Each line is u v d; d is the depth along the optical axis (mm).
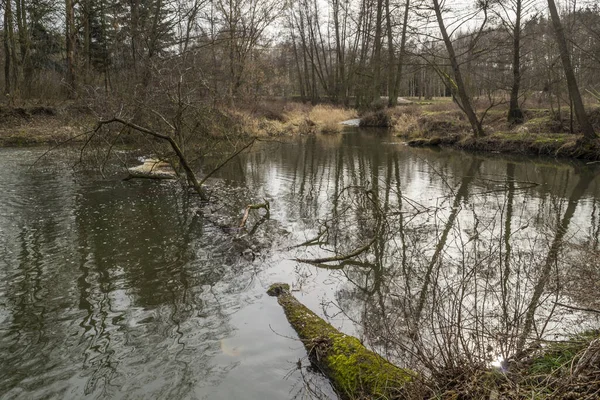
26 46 25344
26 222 8508
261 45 27922
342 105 39281
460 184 12281
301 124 27969
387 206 9656
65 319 4969
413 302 5145
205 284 5898
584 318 4445
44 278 6047
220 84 19812
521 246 7059
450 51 19500
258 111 27719
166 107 12375
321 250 7258
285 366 4098
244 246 7305
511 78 22734
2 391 3783
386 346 4156
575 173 13727
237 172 14414
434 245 7359
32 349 4395
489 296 5141
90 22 27266
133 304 5324
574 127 18406
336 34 41031
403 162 16234
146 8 20359
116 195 10727
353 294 5633
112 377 3955
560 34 16250
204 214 9203
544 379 2965
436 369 3463
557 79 19109
